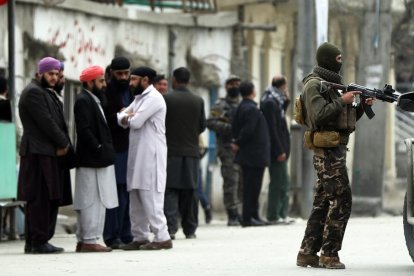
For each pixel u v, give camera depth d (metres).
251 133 35.69
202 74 48.69
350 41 58.12
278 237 30.42
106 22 42.94
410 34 56.56
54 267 22.23
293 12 54.91
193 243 28.52
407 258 23.64
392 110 66.69
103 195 26.22
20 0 37.56
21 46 37.69
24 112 25.88
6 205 29.14
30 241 26.08
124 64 27.33
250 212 36.12
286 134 37.31
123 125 26.47
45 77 26.09
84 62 41.56
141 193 26.42
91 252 26.03
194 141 30.61
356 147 46.16
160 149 26.47
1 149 28.95
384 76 45.50
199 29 48.47
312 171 41.34
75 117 26.17
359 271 20.88
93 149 26.02
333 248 21.19
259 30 52.50
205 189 48.72
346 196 20.89
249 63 53.22
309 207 41.19
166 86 31.12
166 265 22.50
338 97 20.77
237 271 21.14
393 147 66.69
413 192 20.36
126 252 25.88
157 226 26.45
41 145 25.80
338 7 55.12
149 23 45.66
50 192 25.80
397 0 55.22
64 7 39.91
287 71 56.81
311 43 40.97
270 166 37.16
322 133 20.67
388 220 38.12
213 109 37.81
